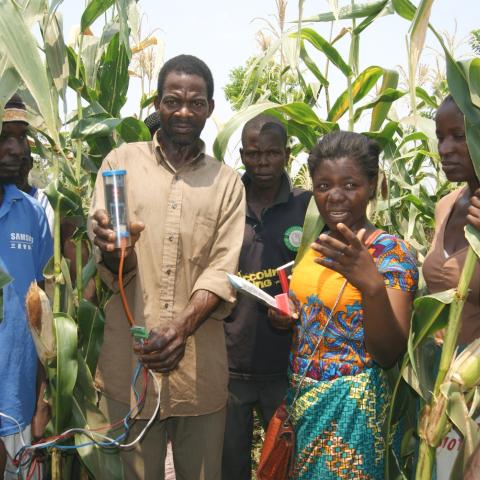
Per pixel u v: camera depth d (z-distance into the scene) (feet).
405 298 6.13
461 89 5.49
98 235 6.17
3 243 7.15
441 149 6.15
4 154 6.88
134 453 7.20
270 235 9.21
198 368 7.06
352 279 5.74
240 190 7.25
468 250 5.96
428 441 5.92
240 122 7.55
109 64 8.82
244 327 9.12
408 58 5.74
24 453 7.30
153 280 6.82
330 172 6.21
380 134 8.75
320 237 5.71
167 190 6.89
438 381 5.90
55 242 7.55
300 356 6.64
